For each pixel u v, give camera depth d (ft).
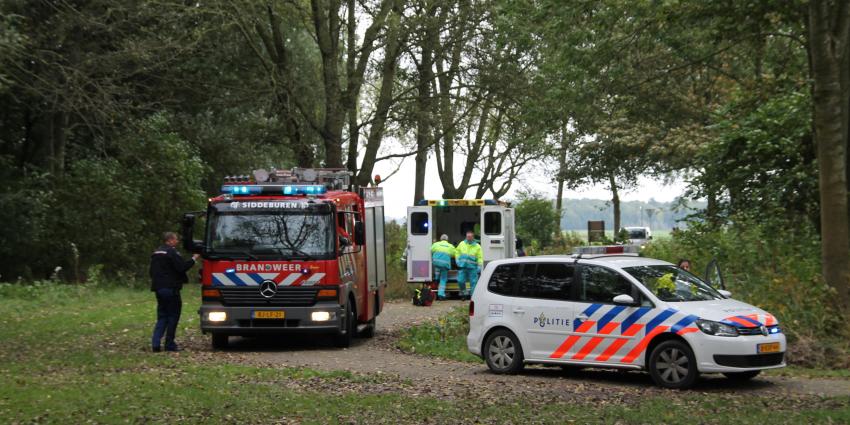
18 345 52.95
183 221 54.19
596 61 63.57
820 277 52.70
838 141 51.93
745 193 69.00
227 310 53.62
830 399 36.22
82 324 64.49
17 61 85.15
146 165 102.01
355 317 60.03
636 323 40.98
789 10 56.08
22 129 110.22
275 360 49.44
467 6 100.01
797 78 67.31
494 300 45.78
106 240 101.55
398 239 125.08
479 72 102.47
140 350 52.34
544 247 144.56
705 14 58.49
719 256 61.98
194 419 31.45
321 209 54.75
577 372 46.09
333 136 106.73
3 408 32.55
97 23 88.63
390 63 107.24
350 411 33.30
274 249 54.13
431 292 88.17
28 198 93.35
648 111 96.53
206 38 103.71
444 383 41.29
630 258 44.27
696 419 31.76
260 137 121.80
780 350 40.01
